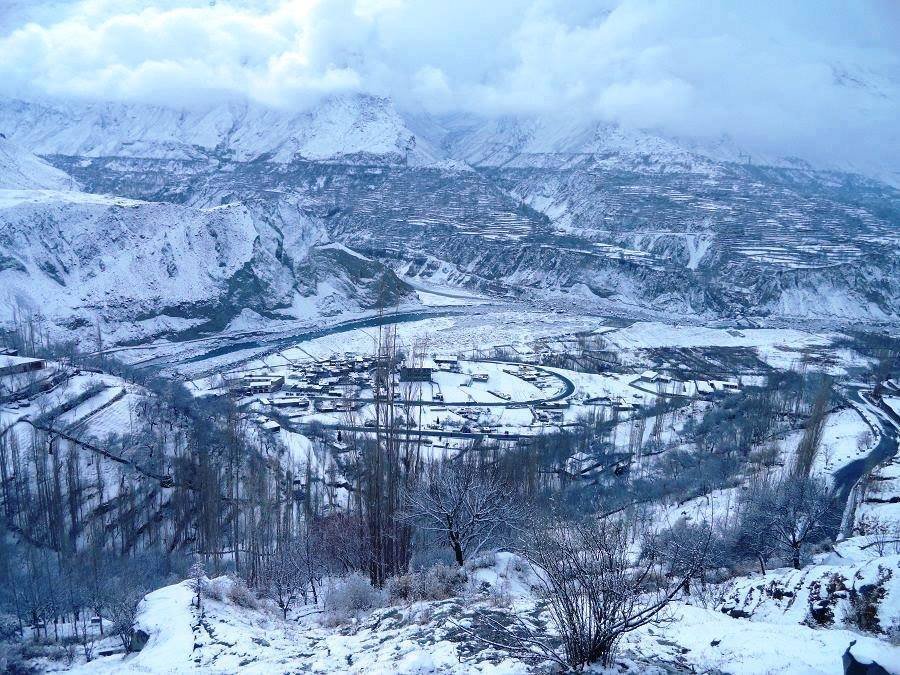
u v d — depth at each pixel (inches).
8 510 3782.0
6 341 7701.8
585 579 1108.5
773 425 5964.6
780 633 1299.2
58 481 3905.0
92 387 5654.5
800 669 1083.9
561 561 1170.0
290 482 4325.8
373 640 1333.7
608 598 1087.0
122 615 2138.3
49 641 2097.7
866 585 1641.2
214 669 1277.1
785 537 2578.7
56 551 3444.9
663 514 3809.1
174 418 5408.5
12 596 2561.5
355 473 4424.2
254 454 4879.4
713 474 4527.6
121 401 5526.6
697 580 2297.0
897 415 6328.7
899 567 1632.6
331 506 3949.3
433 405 6963.6
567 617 1113.4
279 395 7096.5
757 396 6850.4
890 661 956.6
